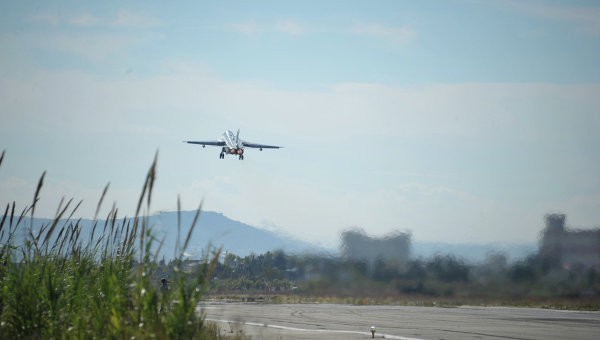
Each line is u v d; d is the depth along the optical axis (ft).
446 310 474.49
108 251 170.50
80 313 156.46
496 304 539.70
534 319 357.61
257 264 579.07
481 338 238.68
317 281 579.48
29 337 154.40
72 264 171.42
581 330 278.26
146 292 136.98
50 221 171.83
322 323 318.65
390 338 235.81
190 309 134.72
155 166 138.62
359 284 579.07
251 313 405.80
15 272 159.53
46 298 159.84
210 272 138.41
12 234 166.71
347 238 588.09
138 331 131.44
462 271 562.25
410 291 560.61
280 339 223.51
